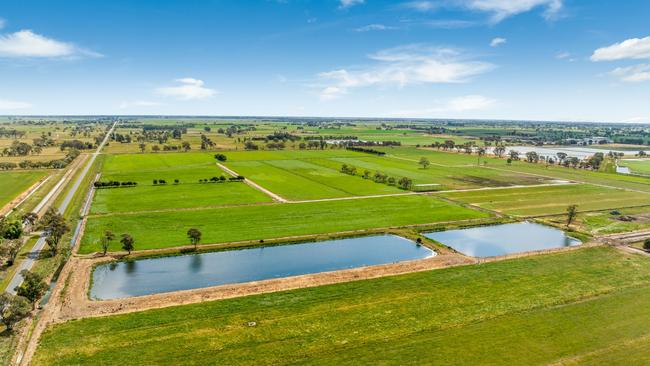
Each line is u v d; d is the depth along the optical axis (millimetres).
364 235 90188
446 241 88750
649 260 75875
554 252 79812
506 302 57781
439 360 43875
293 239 85250
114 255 74312
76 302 55969
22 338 46750
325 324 51031
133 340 46812
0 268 67625
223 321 51375
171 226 93000
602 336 49219
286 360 43594
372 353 45000
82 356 43531
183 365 42438
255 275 68000
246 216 102375
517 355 45031
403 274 67562
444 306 56312
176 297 57688
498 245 86938
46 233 86375
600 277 67375
